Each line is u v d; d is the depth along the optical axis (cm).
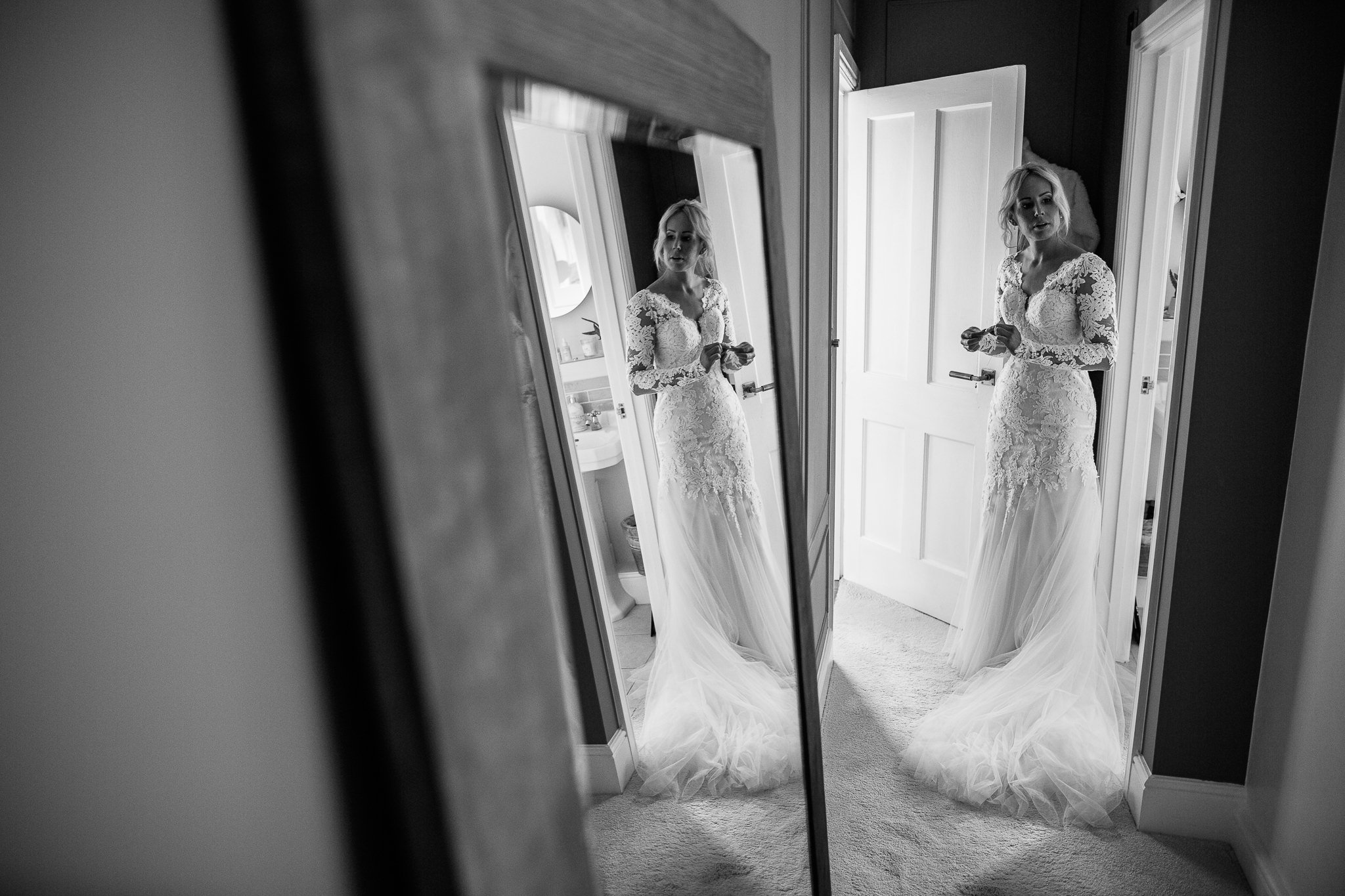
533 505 47
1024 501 284
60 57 32
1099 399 339
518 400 45
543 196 68
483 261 42
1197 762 218
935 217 324
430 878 40
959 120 311
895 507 371
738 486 116
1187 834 222
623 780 88
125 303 35
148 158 36
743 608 120
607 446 81
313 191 32
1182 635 210
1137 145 284
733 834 114
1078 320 270
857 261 357
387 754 39
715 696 108
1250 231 180
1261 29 170
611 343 83
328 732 47
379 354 34
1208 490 198
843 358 375
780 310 130
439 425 38
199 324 38
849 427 382
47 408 32
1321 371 176
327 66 31
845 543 399
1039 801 236
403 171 36
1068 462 274
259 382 42
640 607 92
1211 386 191
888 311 352
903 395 352
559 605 73
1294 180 176
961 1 345
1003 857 221
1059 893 208
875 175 342
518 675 45
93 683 34
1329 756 170
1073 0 332
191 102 38
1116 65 314
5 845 31
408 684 37
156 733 36
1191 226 192
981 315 318
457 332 40
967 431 330
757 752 123
